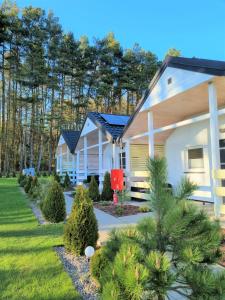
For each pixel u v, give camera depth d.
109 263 2.20
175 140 11.60
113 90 39.81
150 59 40.03
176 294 2.93
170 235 2.17
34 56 34.53
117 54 40.16
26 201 11.35
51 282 3.51
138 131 11.39
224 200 7.60
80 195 4.97
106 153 16.52
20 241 5.37
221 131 8.75
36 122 34.94
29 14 35.00
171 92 8.02
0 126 36.62
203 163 9.88
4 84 35.12
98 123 13.88
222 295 1.80
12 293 3.21
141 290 1.63
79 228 4.65
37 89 35.84
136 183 10.17
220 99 8.20
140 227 2.30
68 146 20.28
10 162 36.75
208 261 2.19
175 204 2.28
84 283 3.52
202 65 6.64
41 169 38.22
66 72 37.47
